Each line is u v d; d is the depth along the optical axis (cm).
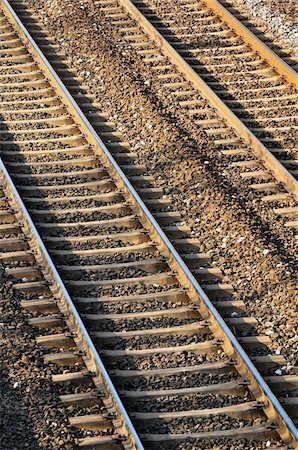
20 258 1681
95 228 1778
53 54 2522
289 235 1753
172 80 2367
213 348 1457
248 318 1530
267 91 2308
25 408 1330
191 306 1544
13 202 1838
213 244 1727
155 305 1570
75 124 2156
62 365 1435
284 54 2508
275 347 1465
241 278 1633
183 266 1620
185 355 1452
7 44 2578
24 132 2138
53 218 1811
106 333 1498
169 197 1881
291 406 1339
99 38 2581
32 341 1477
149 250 1708
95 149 2048
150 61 2462
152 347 1474
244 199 1864
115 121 2197
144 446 1277
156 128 2120
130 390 1387
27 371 1405
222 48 2542
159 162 2000
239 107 2239
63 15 2742
